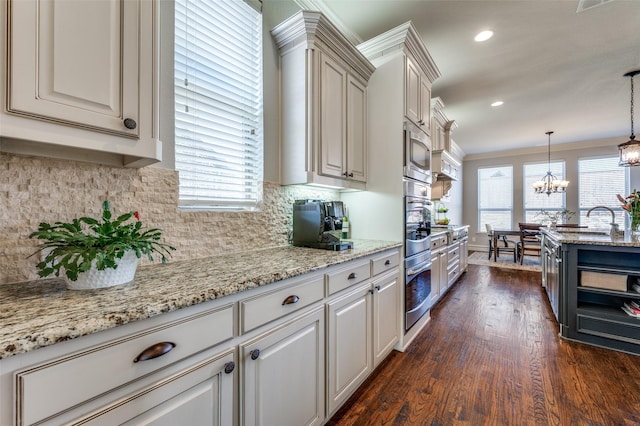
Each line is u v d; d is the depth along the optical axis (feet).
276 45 6.29
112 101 2.92
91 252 2.69
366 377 5.63
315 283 4.26
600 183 20.77
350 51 6.62
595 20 7.89
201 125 5.07
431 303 9.66
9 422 1.74
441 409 5.04
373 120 7.64
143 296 2.62
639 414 4.85
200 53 5.05
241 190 5.74
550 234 9.82
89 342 2.05
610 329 7.16
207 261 4.49
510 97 13.04
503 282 13.83
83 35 2.71
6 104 2.30
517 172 23.88
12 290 2.81
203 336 2.77
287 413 3.75
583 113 15.11
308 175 5.80
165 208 4.40
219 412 2.92
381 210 7.49
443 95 12.76
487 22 8.02
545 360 6.64
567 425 4.63
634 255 7.60
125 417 2.22
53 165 3.37
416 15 7.76
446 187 16.93
